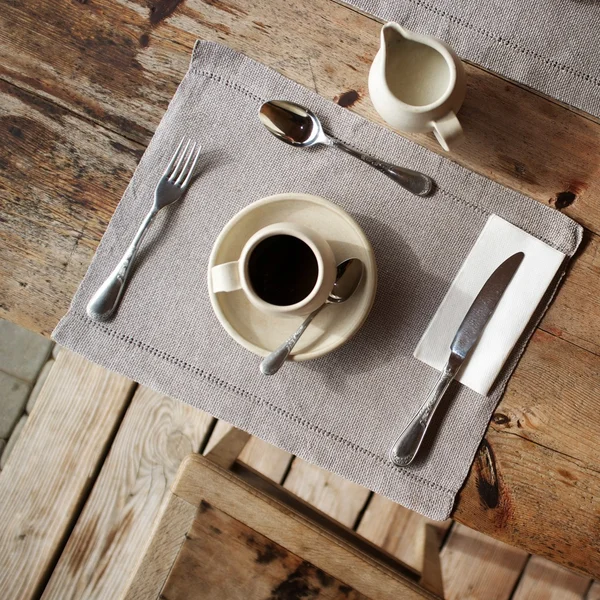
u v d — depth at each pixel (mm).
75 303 792
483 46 766
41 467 1173
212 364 787
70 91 824
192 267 788
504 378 755
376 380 771
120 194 816
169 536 804
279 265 683
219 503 798
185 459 813
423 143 781
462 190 764
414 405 766
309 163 780
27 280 814
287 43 797
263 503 792
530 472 751
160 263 791
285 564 795
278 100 769
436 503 755
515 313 745
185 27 811
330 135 778
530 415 755
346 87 790
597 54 753
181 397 789
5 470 1173
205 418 1180
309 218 725
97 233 816
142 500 1180
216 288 679
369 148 775
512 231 749
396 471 764
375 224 774
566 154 766
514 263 745
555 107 769
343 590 790
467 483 756
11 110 830
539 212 754
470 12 766
